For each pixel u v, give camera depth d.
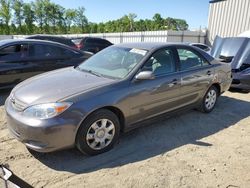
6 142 3.92
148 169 3.36
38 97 3.36
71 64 7.20
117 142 4.02
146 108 4.09
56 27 66.44
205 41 24.19
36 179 3.08
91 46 14.69
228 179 3.25
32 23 63.47
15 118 3.31
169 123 4.90
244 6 19.80
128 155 3.69
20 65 6.38
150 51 4.30
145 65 4.13
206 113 5.52
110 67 4.27
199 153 3.83
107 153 3.71
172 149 3.91
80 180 3.09
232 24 20.88
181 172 3.33
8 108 3.55
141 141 4.13
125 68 4.10
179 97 4.63
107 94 3.56
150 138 4.25
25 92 3.55
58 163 3.42
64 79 3.89
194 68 4.94
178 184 3.09
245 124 5.05
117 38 32.72
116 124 3.73
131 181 3.10
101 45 15.06
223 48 8.45
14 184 2.24
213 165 3.53
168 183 3.10
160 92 4.22
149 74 3.85
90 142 3.52
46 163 3.41
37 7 63.56
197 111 5.60
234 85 7.51
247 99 6.91
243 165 3.57
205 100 5.38
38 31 64.31
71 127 3.26
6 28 59.66
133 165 3.44
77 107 3.28
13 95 3.67
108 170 3.30
